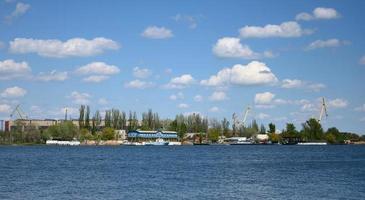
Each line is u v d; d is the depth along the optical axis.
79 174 110.75
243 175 107.75
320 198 70.12
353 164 147.75
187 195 73.25
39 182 91.62
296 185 86.56
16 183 89.75
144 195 73.19
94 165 144.50
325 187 83.38
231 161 167.38
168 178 100.44
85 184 88.06
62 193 75.12
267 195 73.25
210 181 93.75
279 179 97.94
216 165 144.50
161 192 76.62
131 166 139.88
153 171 120.06
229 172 116.62
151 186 84.81
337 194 74.44
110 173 113.62
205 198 70.19
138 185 86.38
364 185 86.19
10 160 173.25
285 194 74.31
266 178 100.12
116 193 75.31
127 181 93.75
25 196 71.81
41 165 144.62
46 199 68.81
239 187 83.50
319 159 179.88
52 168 131.25
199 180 95.88
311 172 115.81
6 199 68.75
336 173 112.44
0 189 80.31
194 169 127.12
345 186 84.88
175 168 131.12
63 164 149.75
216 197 71.25
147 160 174.25
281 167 134.75
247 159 181.88
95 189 80.25
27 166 139.88
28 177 102.56
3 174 110.50
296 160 173.25
